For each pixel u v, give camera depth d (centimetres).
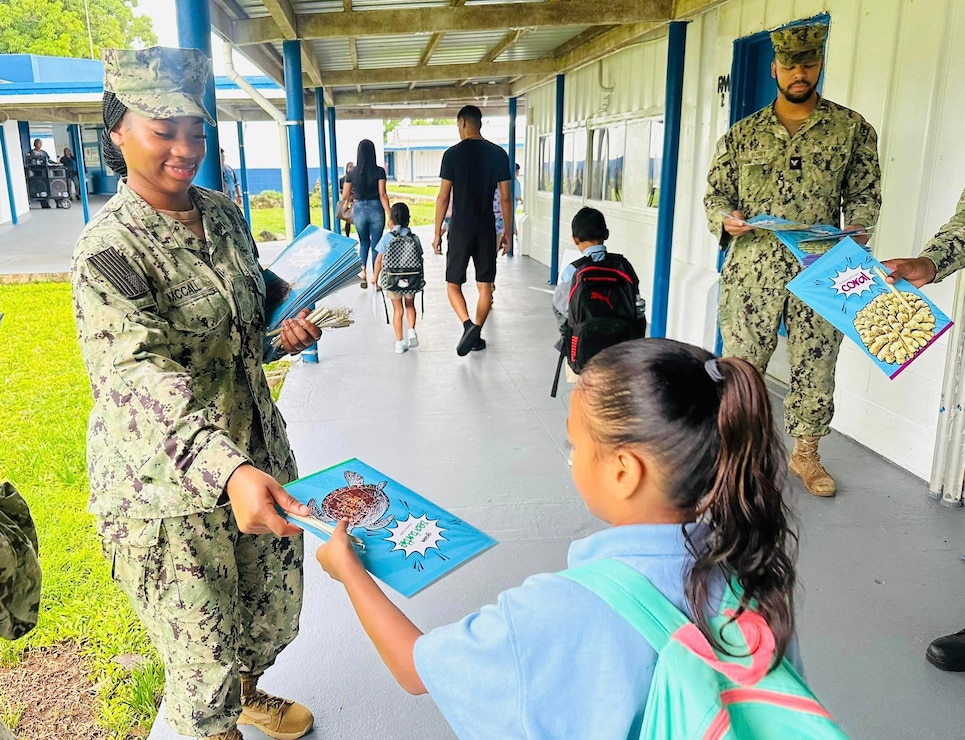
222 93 1361
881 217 402
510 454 423
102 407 154
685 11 516
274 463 195
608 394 102
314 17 575
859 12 411
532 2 574
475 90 1320
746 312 365
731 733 88
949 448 346
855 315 277
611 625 94
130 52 155
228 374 181
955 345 336
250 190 3247
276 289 199
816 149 342
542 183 1227
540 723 93
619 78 820
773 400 499
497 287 995
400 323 643
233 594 183
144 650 269
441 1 576
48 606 297
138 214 165
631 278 385
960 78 346
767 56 521
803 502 356
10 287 1124
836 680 238
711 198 370
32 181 2439
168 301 167
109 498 161
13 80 2302
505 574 302
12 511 133
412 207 3088
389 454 425
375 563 117
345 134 3350
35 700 244
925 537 324
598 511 111
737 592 100
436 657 100
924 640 257
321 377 579
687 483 100
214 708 181
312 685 241
